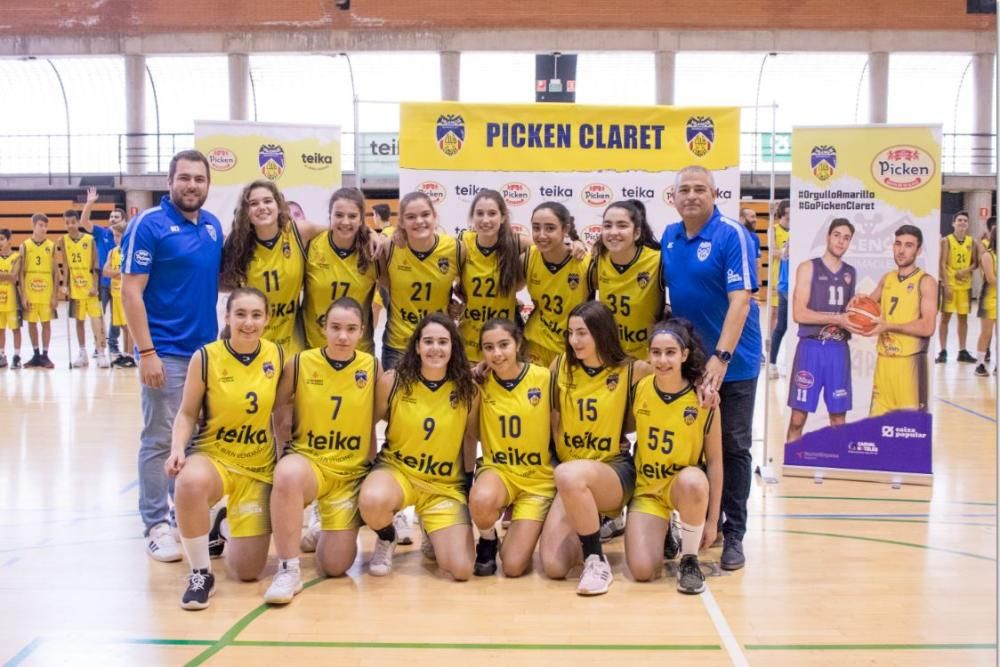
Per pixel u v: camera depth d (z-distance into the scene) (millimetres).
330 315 3887
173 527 4391
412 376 3994
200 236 4262
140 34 16625
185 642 3209
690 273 4059
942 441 6680
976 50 16312
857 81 17891
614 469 3963
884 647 3168
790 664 3029
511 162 5551
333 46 16391
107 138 18766
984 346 9820
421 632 3305
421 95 17969
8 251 10305
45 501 5086
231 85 16703
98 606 3555
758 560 4148
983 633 3293
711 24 16141
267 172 6223
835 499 5230
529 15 16141
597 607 3566
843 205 5551
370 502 3773
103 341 10562
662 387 3893
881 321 5555
